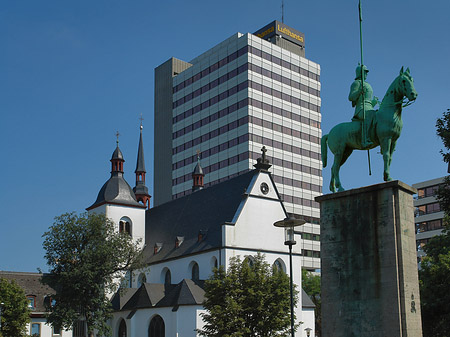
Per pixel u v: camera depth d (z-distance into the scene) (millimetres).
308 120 153750
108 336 76188
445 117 47625
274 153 143875
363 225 28172
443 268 52469
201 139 153625
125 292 82438
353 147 31016
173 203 103438
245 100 141875
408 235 27672
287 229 39156
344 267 28422
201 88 156500
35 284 95875
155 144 170250
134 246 82625
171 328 73062
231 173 142375
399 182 27438
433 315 50031
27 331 83812
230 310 53469
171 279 86688
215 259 78312
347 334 27766
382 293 27016
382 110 29359
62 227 76500
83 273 72625
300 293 79062
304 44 169500
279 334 56156
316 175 152875
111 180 103000
